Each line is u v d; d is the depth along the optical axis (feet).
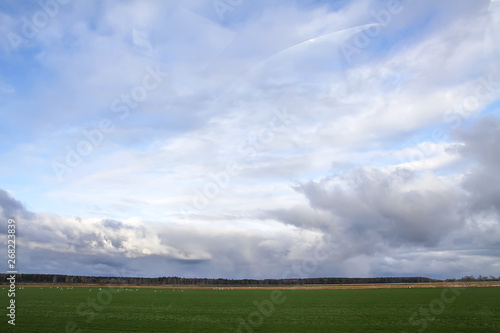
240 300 213.87
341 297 232.73
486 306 150.00
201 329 95.40
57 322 105.60
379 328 96.78
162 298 229.04
